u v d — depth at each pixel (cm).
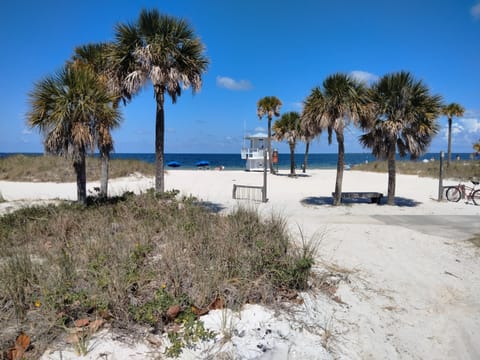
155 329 314
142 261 448
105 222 647
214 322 334
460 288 498
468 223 945
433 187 1953
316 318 374
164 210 755
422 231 847
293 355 308
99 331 305
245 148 3934
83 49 1074
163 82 934
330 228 859
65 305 326
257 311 362
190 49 948
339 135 1234
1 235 579
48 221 652
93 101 803
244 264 427
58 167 2209
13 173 2098
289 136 2806
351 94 1119
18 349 267
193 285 382
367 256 631
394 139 1221
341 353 322
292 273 424
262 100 3094
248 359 293
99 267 401
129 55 950
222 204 1256
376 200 1323
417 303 446
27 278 367
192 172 3141
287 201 1396
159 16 922
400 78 1141
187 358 284
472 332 382
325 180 2473
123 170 2334
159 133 1002
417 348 349
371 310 415
